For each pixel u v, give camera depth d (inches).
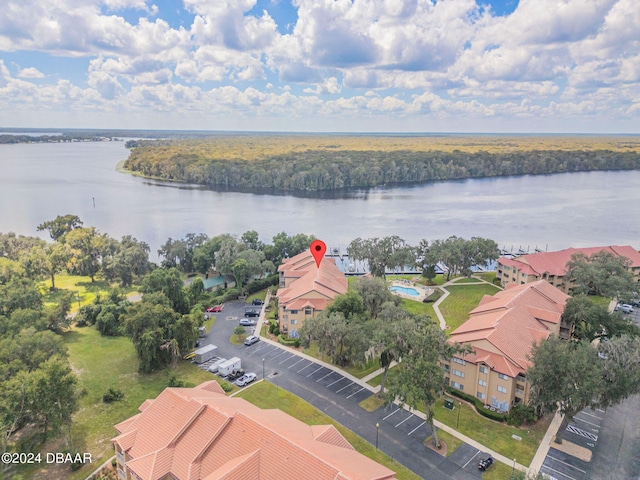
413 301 4542.3
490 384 2723.9
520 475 1820.9
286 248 5836.6
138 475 1878.7
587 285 4343.0
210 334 3784.5
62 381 2231.8
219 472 1771.7
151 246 7283.5
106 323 3875.5
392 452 2321.6
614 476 2164.1
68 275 5846.5
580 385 2250.2
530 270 4613.7
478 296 4670.3
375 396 2856.8
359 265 6186.0
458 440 2428.6
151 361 3206.2
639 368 2345.0
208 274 5669.3
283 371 3174.2
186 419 2091.5
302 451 1758.1
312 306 3651.6
